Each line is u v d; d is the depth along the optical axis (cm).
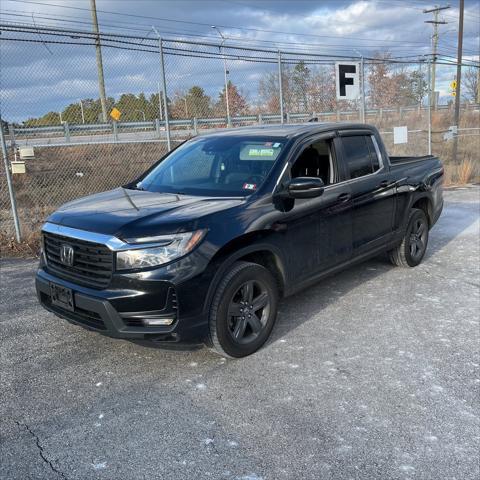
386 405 326
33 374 377
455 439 290
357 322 465
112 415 321
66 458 279
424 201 646
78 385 360
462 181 1487
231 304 375
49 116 1073
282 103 1091
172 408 328
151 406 331
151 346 402
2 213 1044
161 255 338
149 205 392
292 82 1209
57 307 386
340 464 270
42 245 408
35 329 461
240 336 388
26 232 820
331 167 488
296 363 386
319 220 452
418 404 327
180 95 1064
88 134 1104
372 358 393
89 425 310
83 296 352
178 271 339
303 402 331
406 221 598
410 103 1817
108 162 1423
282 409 324
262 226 391
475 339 426
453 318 473
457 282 580
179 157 500
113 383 362
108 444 291
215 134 520
